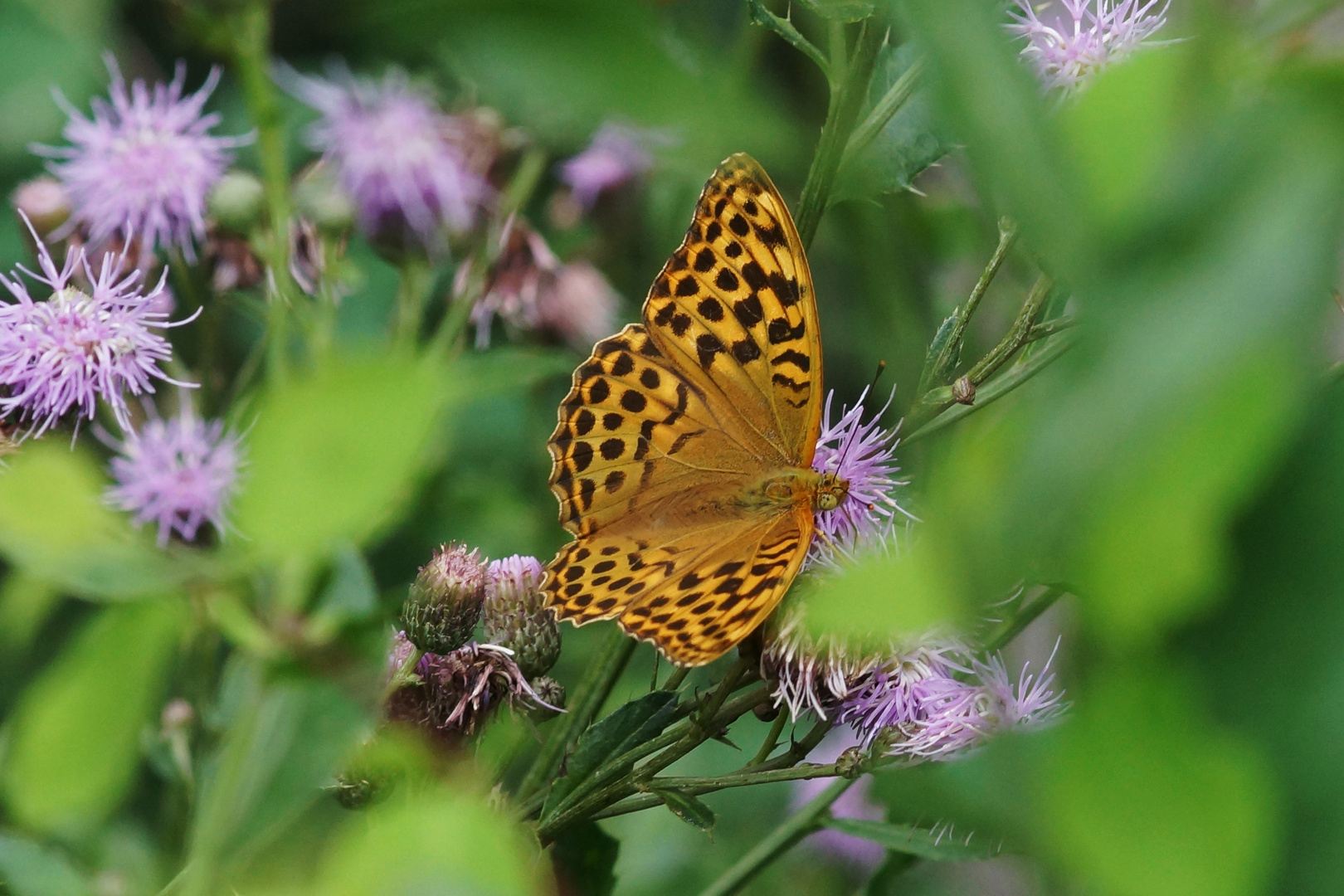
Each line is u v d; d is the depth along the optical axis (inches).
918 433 34.0
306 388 11.7
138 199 42.1
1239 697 9.8
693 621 33.9
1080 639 10.3
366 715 16.4
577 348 53.6
